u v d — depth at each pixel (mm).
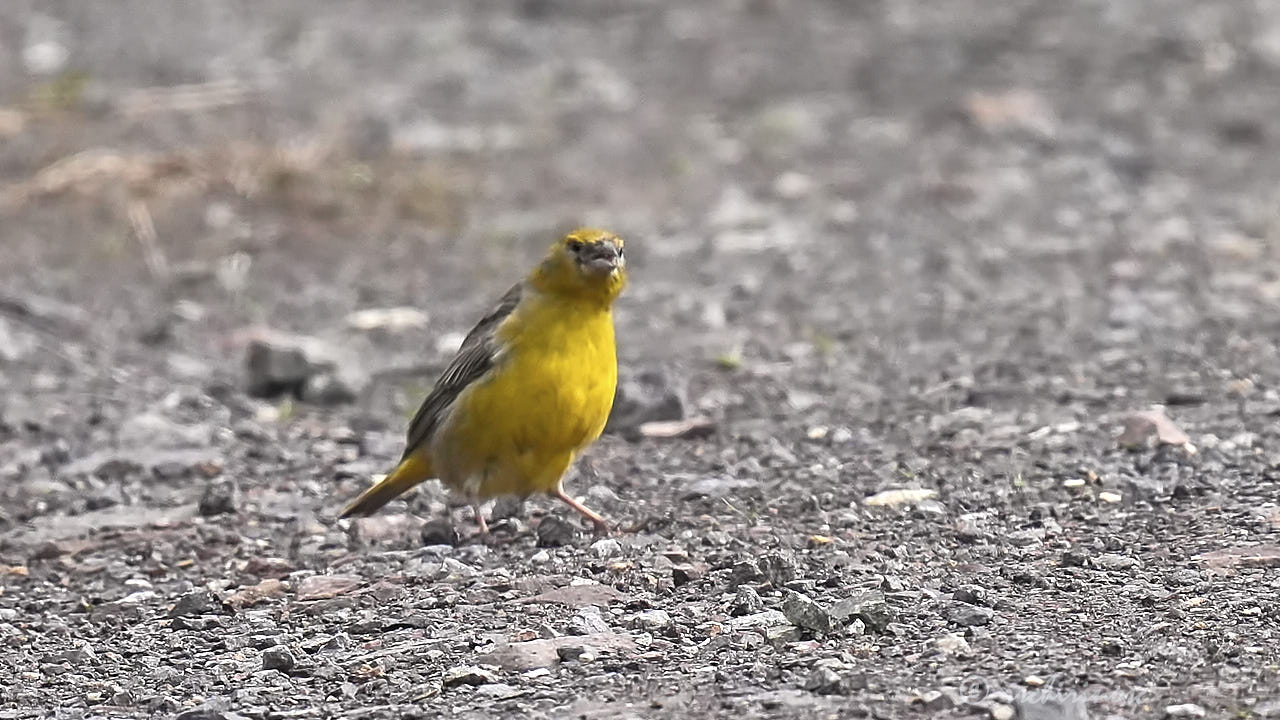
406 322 16750
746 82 26844
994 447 11750
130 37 30688
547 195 21297
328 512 11578
